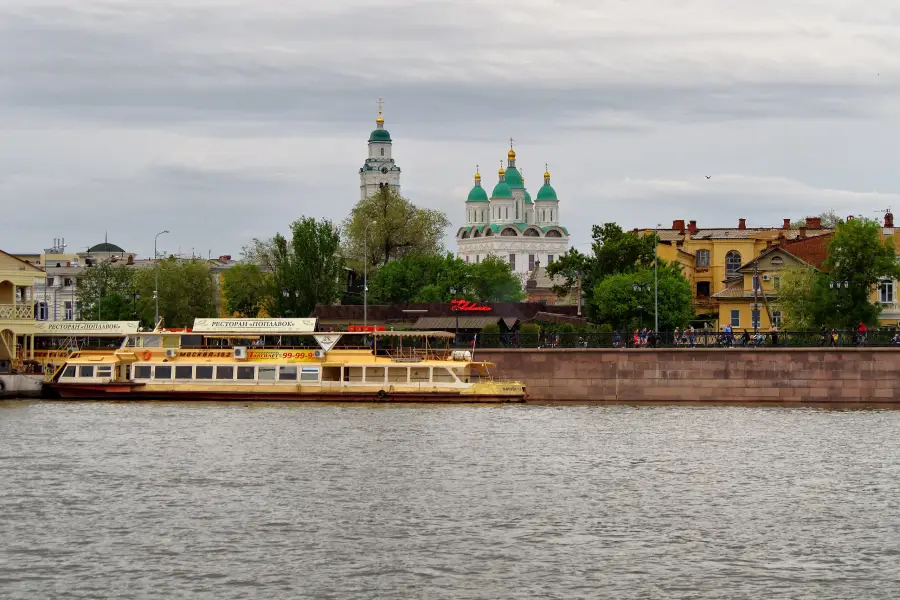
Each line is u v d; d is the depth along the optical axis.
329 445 94.62
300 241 184.88
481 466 85.81
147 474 82.25
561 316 167.50
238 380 129.00
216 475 81.94
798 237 191.25
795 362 130.62
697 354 131.25
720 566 60.69
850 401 130.62
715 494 76.88
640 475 83.12
